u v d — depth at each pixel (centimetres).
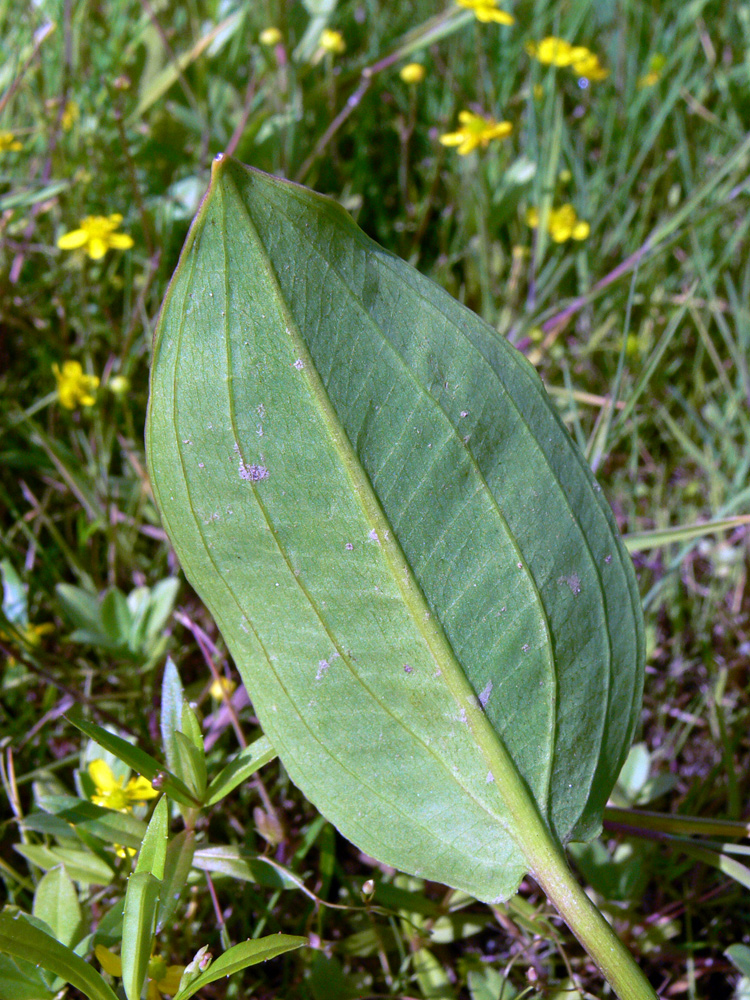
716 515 28
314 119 40
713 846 21
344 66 43
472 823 19
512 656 19
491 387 19
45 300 34
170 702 20
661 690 28
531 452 19
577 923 18
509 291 35
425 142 42
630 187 39
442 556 18
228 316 18
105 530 28
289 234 17
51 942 17
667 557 30
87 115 36
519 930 22
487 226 36
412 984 22
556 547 19
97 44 39
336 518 18
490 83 41
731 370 35
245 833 23
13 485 31
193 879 21
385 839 19
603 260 36
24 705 25
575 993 20
